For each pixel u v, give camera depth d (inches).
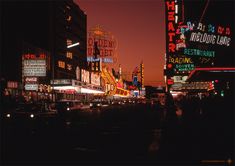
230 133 860.0
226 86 1769.2
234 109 1469.0
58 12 4306.1
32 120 1497.3
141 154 608.7
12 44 2930.6
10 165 513.3
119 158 570.9
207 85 2844.5
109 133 991.0
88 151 649.6
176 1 2282.2
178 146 691.4
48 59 3759.8
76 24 5182.1
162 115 1908.2
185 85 2950.3
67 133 997.8
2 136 921.5
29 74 2519.7
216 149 631.8
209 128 998.4
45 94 3474.4
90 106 3171.8
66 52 4606.3
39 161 545.0
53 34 4121.6
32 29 4079.7
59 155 606.2
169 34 2272.4
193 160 535.2
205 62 1627.7
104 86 5255.9
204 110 1628.9
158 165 501.7
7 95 2600.9
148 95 7244.1
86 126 1235.9
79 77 3550.7
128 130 1066.7
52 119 1579.7
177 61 2253.9
